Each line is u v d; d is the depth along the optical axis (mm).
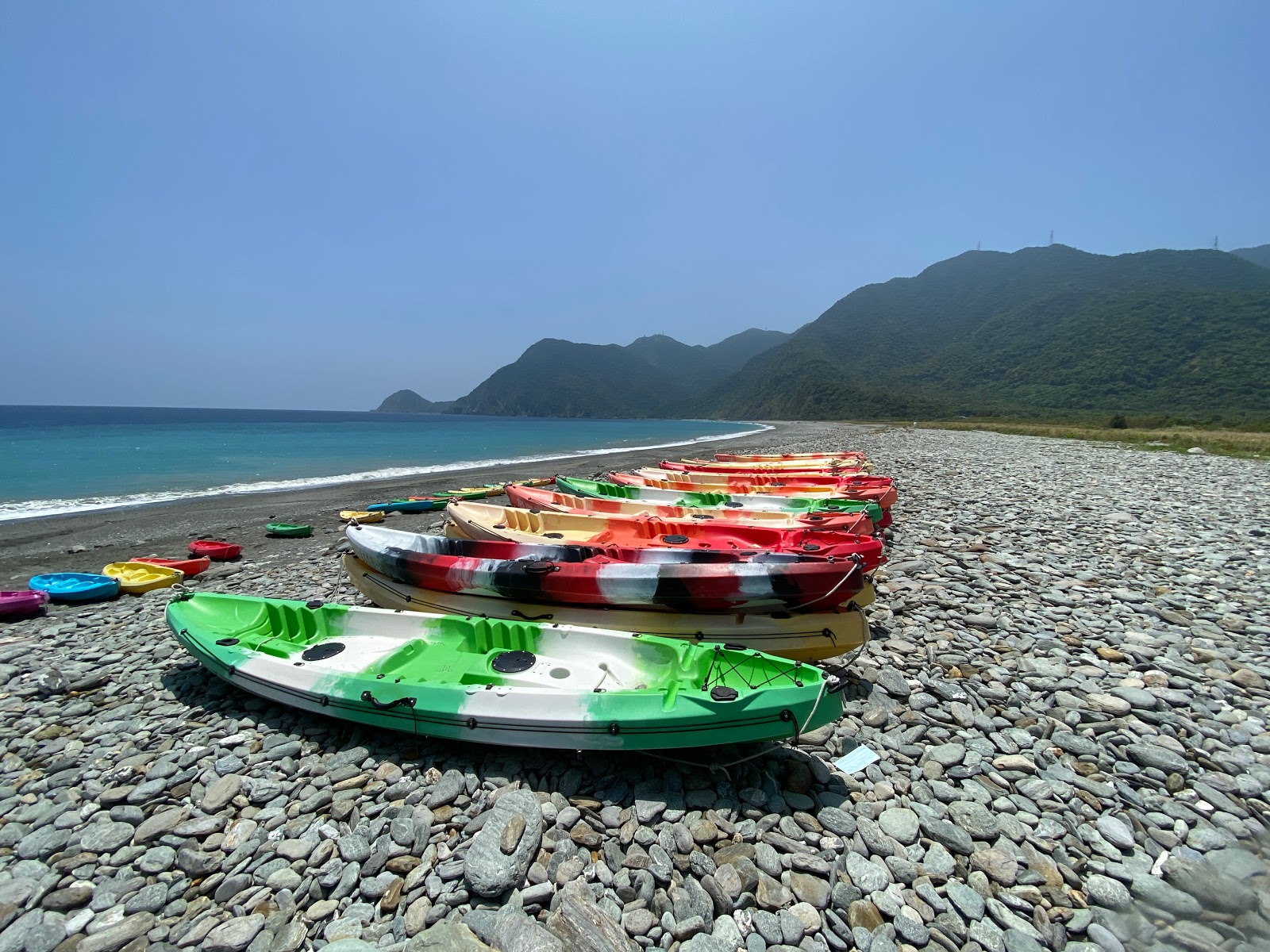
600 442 58781
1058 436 45375
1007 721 5094
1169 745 4676
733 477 16781
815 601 5598
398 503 17297
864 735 4891
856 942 3088
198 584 10078
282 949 3059
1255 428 50094
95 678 6121
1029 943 3062
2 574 10984
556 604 6246
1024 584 8398
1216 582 8367
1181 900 3258
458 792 4160
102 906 3383
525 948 2928
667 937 3107
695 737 4109
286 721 5223
